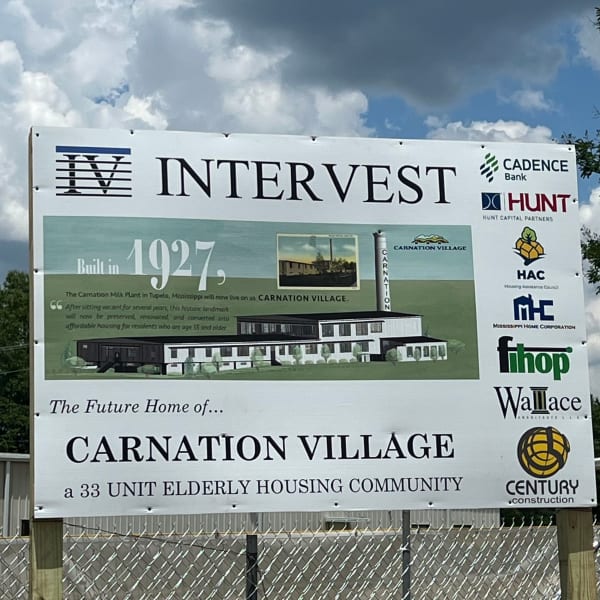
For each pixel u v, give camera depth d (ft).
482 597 26.27
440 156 20.98
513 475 20.36
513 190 21.18
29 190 19.17
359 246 20.34
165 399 19.16
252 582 20.02
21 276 173.17
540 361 20.79
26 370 162.61
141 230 19.43
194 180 19.77
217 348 19.48
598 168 46.73
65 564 24.86
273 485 19.39
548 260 21.12
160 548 25.82
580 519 20.88
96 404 18.85
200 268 19.58
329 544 27.25
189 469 19.10
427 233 20.66
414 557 26.50
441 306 20.52
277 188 20.13
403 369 20.18
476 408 20.39
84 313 18.99
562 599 20.84
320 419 19.75
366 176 20.57
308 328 19.92
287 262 19.98
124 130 19.61
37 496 18.40
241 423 19.42
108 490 18.70
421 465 20.03
